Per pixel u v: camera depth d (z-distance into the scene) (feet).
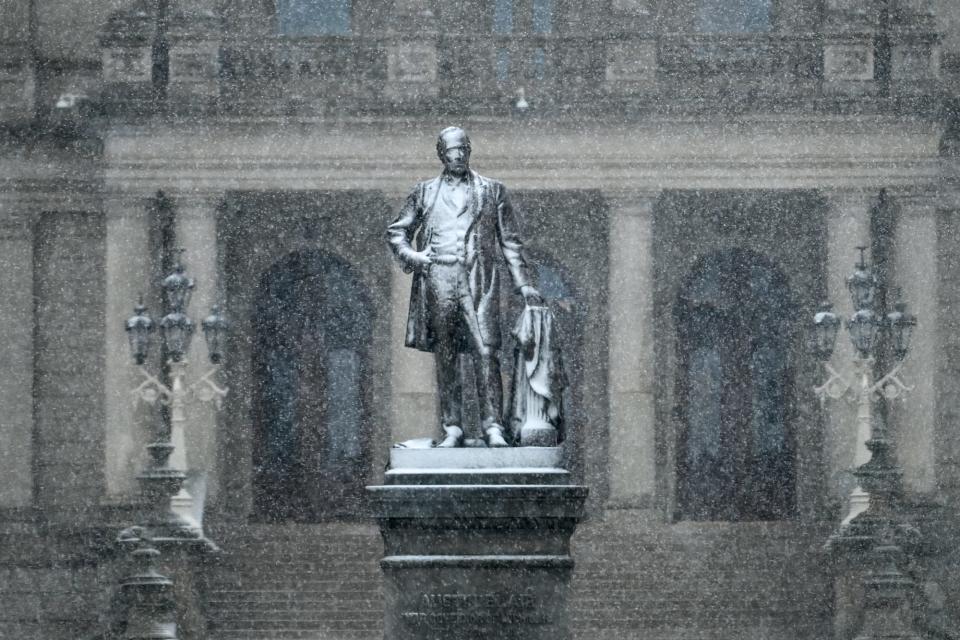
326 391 355.56
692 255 355.97
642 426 337.11
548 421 100.83
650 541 298.56
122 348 340.80
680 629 265.95
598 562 291.99
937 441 350.23
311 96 347.77
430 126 345.72
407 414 336.08
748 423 351.87
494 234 104.06
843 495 331.77
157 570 230.07
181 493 252.42
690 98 344.08
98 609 281.33
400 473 96.84
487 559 96.17
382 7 365.61
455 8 360.89
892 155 346.13
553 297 355.56
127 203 344.49
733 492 350.23
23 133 352.49
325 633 269.23
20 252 353.10
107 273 342.85
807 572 286.66
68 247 355.77
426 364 337.52
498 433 100.32
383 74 349.41
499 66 350.43
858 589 220.64
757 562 290.97
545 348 101.30
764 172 346.13
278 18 372.99
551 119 344.69
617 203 344.49
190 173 345.10
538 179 345.51
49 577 306.96
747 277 355.77
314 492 353.10
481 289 102.17
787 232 355.56
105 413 344.28
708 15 367.45
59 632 291.38
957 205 351.25
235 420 349.61
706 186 345.92
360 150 346.95
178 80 346.33
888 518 216.33
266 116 345.10
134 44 347.36
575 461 351.46
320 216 357.61
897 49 348.18
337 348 356.38
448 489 96.17
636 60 347.36
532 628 96.07
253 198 355.56
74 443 352.69
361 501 353.51
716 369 353.72
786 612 272.31
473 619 96.07
